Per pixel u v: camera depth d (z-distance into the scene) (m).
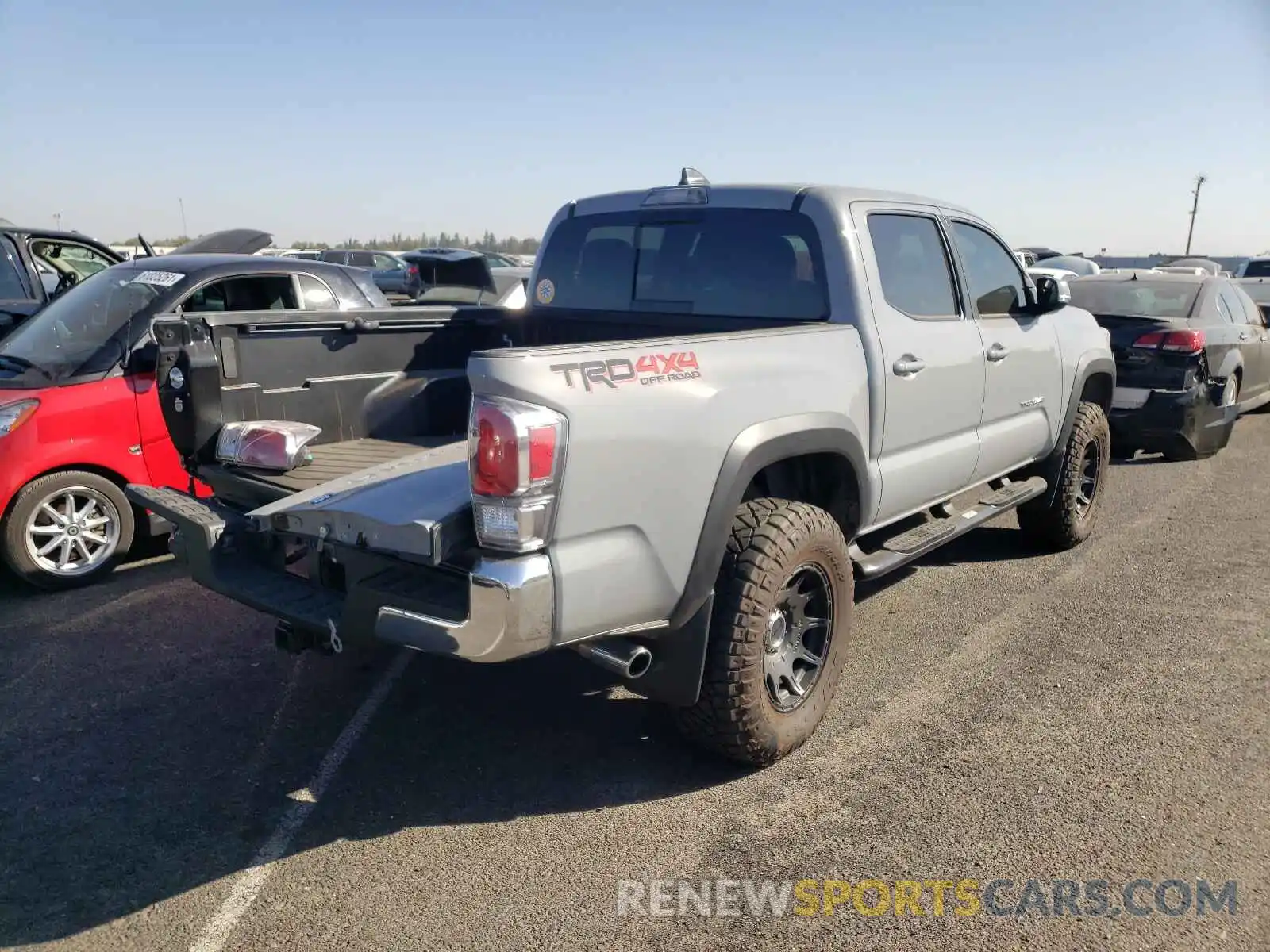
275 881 3.09
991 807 3.44
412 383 4.70
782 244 4.33
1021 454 5.59
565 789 3.62
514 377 2.84
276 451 3.80
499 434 2.83
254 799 3.56
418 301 11.86
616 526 3.08
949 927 2.84
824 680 3.91
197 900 3.00
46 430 5.51
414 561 3.04
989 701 4.25
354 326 4.45
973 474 5.13
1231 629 5.02
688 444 3.23
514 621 2.88
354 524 3.11
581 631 3.06
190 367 3.89
